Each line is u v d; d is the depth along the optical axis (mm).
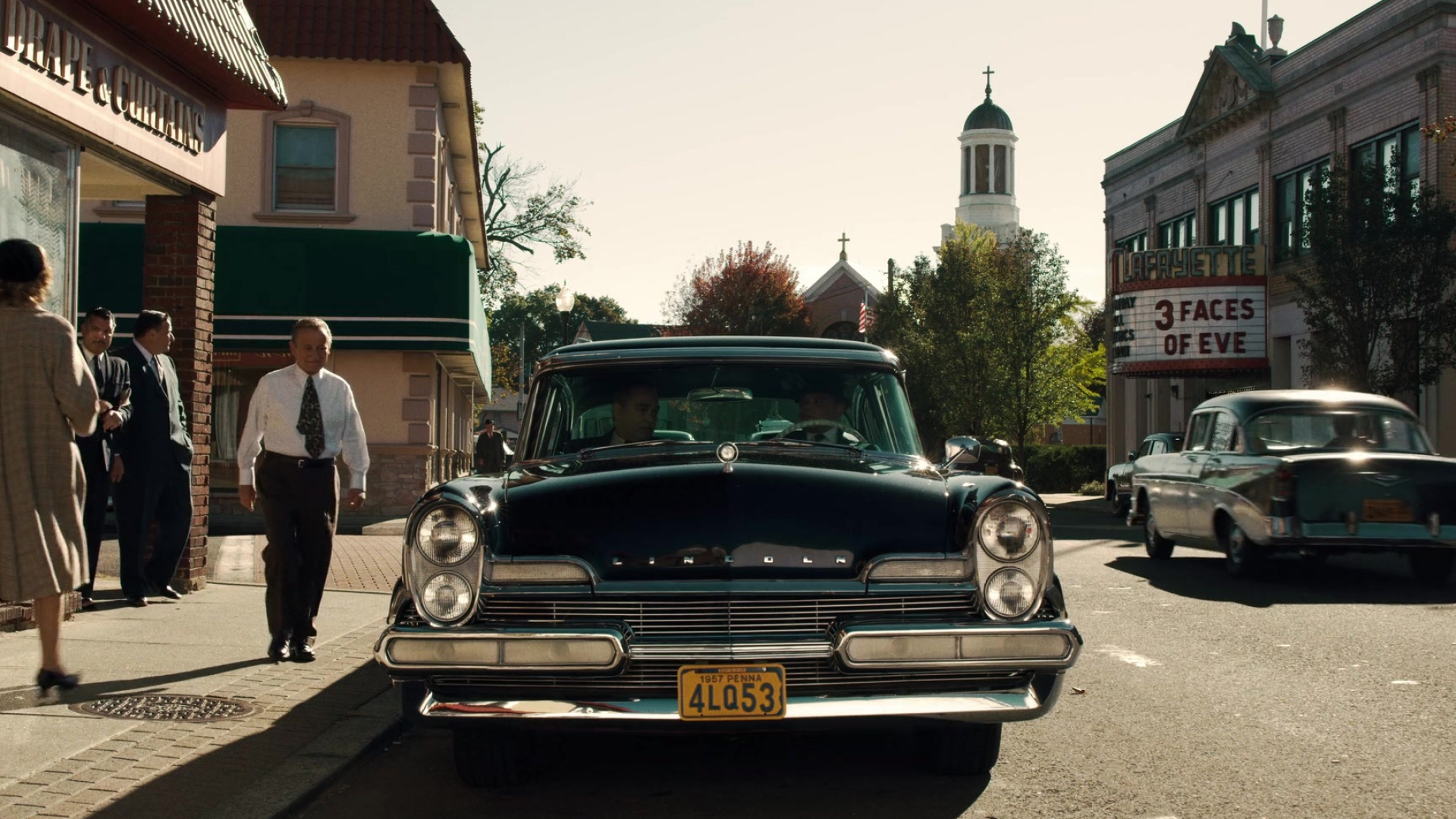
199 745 5215
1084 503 29906
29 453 5094
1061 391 35344
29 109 7562
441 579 4449
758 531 4520
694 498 4613
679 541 4496
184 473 9250
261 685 6387
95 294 18047
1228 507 11992
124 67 8641
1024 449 36219
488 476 5250
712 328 69562
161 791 4543
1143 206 34438
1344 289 19047
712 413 5848
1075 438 62000
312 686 6375
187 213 9961
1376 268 18781
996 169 70875
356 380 19875
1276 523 11102
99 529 8828
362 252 19094
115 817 4227
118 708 5785
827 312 71875
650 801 4723
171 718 5645
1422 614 9586
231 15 10195
